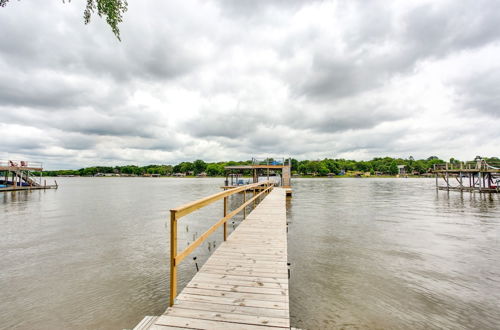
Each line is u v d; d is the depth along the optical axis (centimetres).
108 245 913
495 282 590
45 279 624
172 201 2461
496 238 974
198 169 14625
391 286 572
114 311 481
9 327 435
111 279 622
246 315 273
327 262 723
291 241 944
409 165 14138
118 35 520
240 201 2322
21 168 3434
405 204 2056
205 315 273
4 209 1870
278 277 373
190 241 958
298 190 3894
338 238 985
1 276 642
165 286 584
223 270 400
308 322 438
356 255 782
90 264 723
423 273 643
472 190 2680
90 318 459
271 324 257
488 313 464
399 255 781
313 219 1391
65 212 1720
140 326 262
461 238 978
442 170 3034
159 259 764
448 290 553
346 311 471
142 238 1011
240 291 329
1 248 880
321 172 13138
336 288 564
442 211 1669
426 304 496
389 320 444
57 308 493
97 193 3506
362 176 13950
